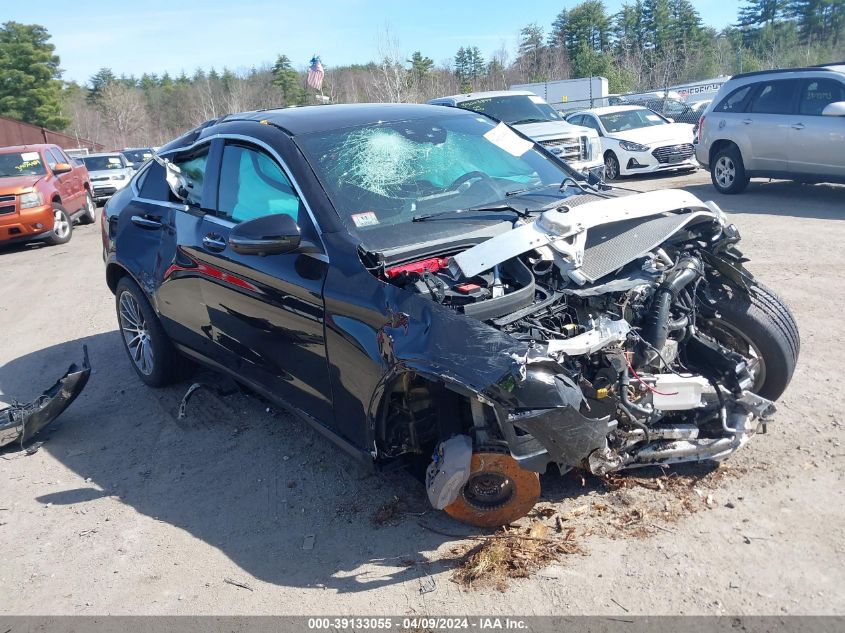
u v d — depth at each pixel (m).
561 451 2.99
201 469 4.44
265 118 4.56
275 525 3.77
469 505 3.44
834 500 3.45
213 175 4.70
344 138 4.22
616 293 3.43
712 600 2.92
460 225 3.78
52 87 71.62
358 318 3.40
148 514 4.01
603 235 3.63
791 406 4.38
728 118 11.92
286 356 3.98
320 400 3.81
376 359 3.29
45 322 8.03
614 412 3.28
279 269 3.87
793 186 12.49
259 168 4.28
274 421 4.97
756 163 11.62
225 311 4.42
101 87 83.44
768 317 3.92
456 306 3.18
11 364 6.70
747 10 67.31
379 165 4.11
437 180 4.17
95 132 74.06
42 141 50.72
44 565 3.63
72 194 15.94
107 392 5.80
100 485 4.38
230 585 3.34
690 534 3.31
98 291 9.36
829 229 8.79
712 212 3.83
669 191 3.94
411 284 3.29
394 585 3.21
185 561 3.55
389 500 3.87
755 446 3.96
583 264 3.43
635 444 3.56
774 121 11.20
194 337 4.93
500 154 4.59
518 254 3.28
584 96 31.34
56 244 14.26
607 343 3.10
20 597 3.40
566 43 58.53
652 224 3.64
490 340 2.94
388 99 23.66
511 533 3.43
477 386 2.84
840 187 11.96
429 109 4.87
